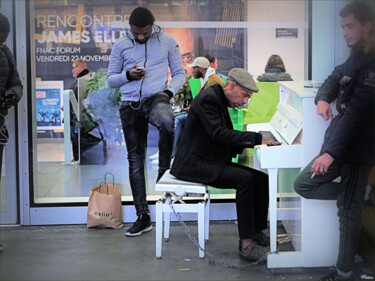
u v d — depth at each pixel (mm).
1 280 3879
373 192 4258
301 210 3982
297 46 5023
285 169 4617
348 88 3678
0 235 4801
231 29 5043
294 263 3986
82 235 4773
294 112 4227
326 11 4535
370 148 3674
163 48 4711
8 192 4992
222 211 5090
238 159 5133
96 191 4965
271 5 5004
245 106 5031
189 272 3986
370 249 4223
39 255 4336
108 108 5227
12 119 4910
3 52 4555
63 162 5188
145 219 4777
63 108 5121
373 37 3660
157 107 4617
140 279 3875
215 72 5066
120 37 5055
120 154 5320
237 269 4035
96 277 3914
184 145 4176
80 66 5074
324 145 3803
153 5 5020
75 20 5008
